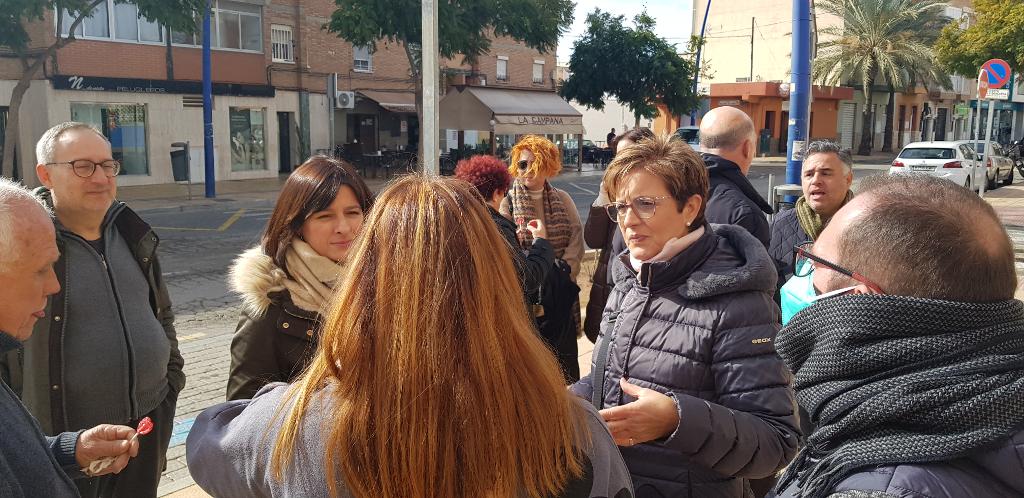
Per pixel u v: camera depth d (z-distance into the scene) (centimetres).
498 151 2870
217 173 2341
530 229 368
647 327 213
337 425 117
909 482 106
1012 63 2236
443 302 117
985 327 115
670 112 3072
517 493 119
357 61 2739
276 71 2466
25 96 1998
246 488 128
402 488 114
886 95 4597
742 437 186
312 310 221
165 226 1398
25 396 255
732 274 203
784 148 4088
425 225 121
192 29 1783
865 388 117
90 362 263
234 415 141
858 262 125
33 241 183
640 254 223
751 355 198
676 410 186
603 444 131
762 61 4231
